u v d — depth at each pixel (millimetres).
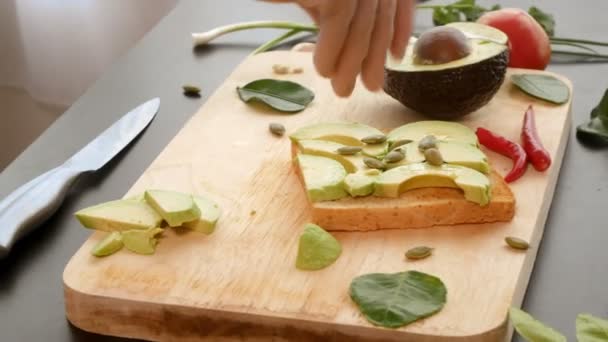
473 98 828
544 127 839
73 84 1337
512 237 712
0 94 1381
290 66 935
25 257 739
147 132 876
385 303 653
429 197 736
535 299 693
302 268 693
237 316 663
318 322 652
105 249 706
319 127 803
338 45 722
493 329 642
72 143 873
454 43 824
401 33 745
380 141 785
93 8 1277
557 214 771
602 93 916
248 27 1000
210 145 832
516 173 774
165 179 791
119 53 1305
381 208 725
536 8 989
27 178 831
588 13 1041
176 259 705
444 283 677
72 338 681
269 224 738
